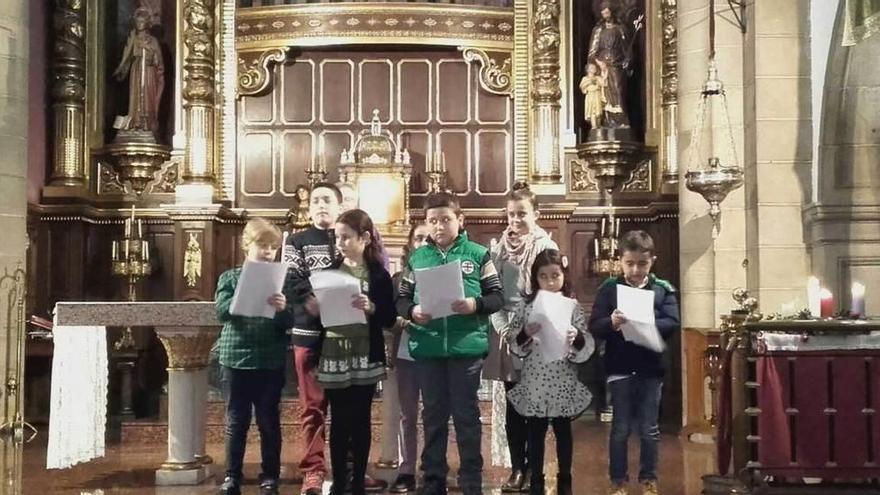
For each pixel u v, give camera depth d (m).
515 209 7.09
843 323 6.86
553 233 13.33
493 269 6.49
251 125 13.77
